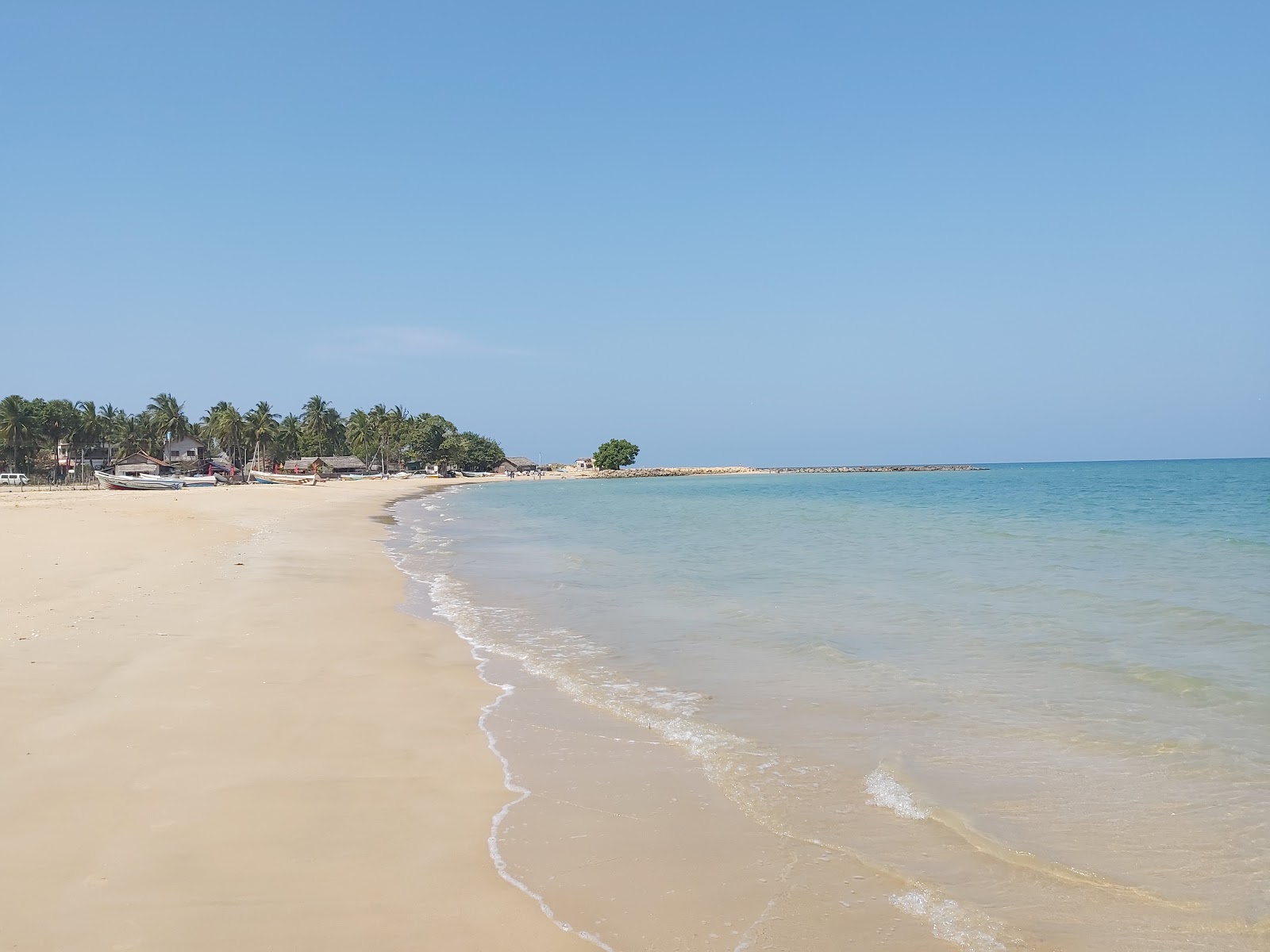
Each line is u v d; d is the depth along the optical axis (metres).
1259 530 31.48
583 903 5.16
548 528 39.38
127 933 4.58
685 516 48.53
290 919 4.81
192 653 11.28
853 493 87.94
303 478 110.50
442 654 12.24
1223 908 5.13
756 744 8.27
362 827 6.13
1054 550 25.91
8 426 91.56
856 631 13.78
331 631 13.39
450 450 166.75
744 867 5.68
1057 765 7.57
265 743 7.87
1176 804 6.68
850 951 4.69
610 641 13.29
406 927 4.79
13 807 6.18
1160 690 9.95
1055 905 5.20
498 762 7.67
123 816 6.08
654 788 7.11
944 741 8.27
